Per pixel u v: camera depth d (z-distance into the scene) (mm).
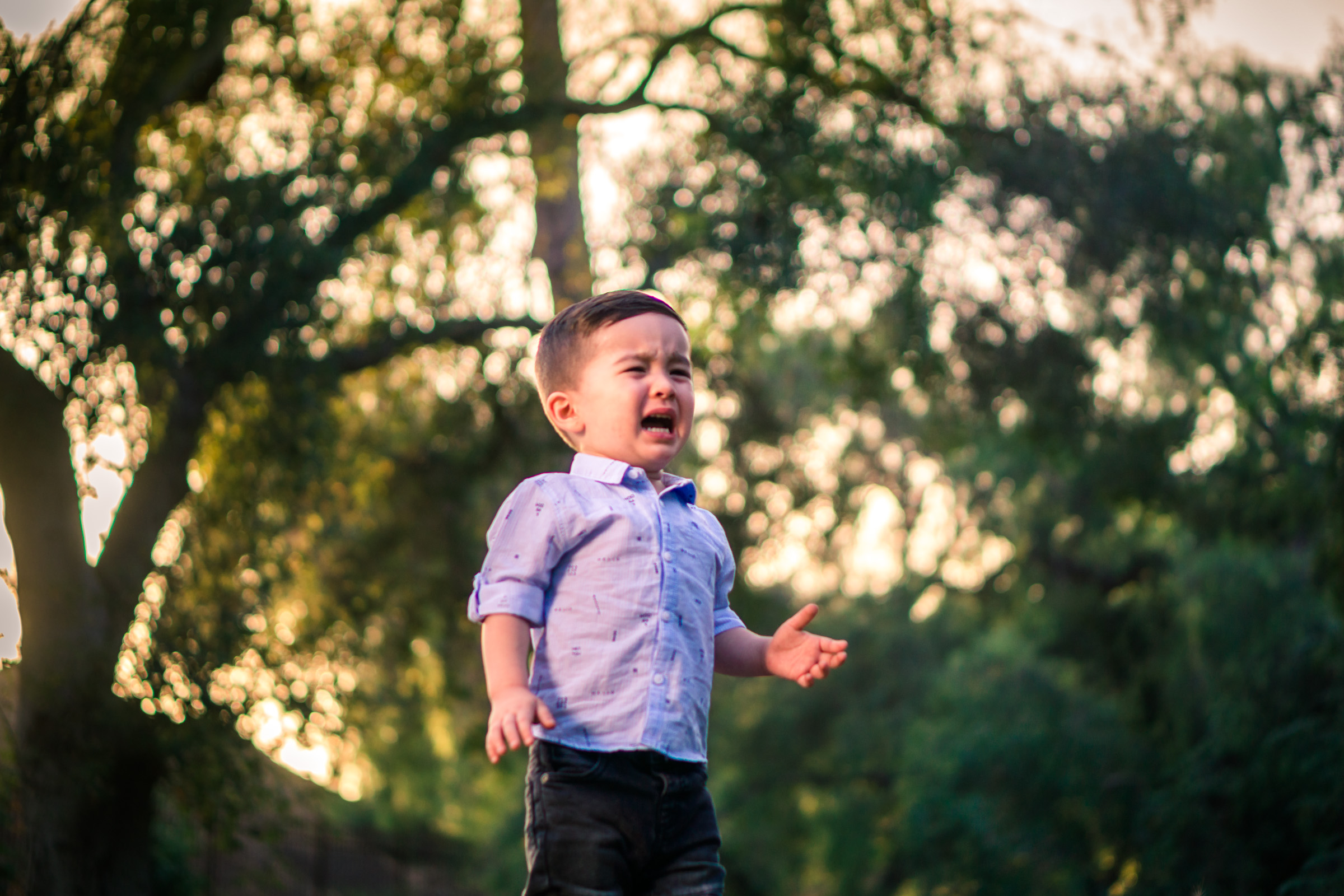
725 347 12820
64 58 7770
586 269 12062
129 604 8359
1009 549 19969
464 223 11453
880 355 12750
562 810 2182
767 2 11672
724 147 11555
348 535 11516
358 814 17812
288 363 8852
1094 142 11469
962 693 18500
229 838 8594
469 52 10719
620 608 2277
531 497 2359
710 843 2291
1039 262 11594
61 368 7578
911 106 11508
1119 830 13312
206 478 9711
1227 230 11266
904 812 18000
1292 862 8984
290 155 9242
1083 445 13914
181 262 8109
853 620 21438
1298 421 11109
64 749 7758
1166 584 15203
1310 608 11383
